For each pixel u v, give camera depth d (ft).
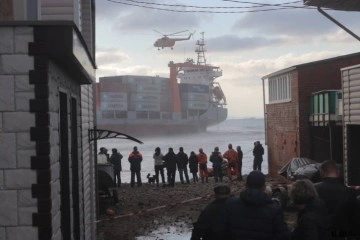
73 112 21.40
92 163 35.27
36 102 13.00
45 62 13.03
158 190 76.95
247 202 13.62
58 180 14.85
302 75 84.64
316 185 17.08
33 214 12.90
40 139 12.99
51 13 25.08
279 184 53.62
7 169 12.92
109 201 62.18
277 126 98.99
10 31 12.94
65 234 17.56
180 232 42.19
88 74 20.08
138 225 45.93
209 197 64.85
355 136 55.26
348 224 16.66
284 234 13.58
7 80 12.97
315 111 80.48
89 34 37.76
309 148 83.56
